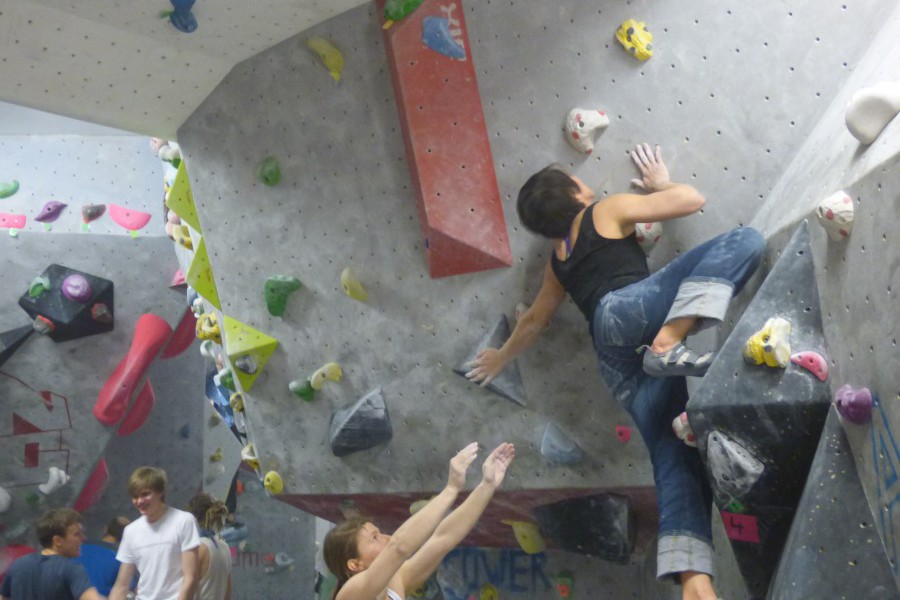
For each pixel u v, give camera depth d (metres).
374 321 4.81
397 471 5.04
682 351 3.46
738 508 3.30
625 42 3.96
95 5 4.20
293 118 4.74
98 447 7.45
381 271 4.71
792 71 3.78
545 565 5.70
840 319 3.02
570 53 4.09
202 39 4.56
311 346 5.04
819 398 3.07
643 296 3.65
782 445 3.17
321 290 4.91
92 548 6.13
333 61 4.50
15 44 4.33
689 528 3.58
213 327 5.50
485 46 4.22
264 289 5.01
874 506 2.85
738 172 3.91
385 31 4.28
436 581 6.09
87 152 7.69
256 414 5.36
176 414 8.84
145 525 4.86
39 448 7.41
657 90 3.98
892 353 2.71
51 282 7.29
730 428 3.24
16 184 7.57
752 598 3.45
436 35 4.20
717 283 3.46
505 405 4.60
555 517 4.82
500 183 4.31
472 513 3.21
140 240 7.57
